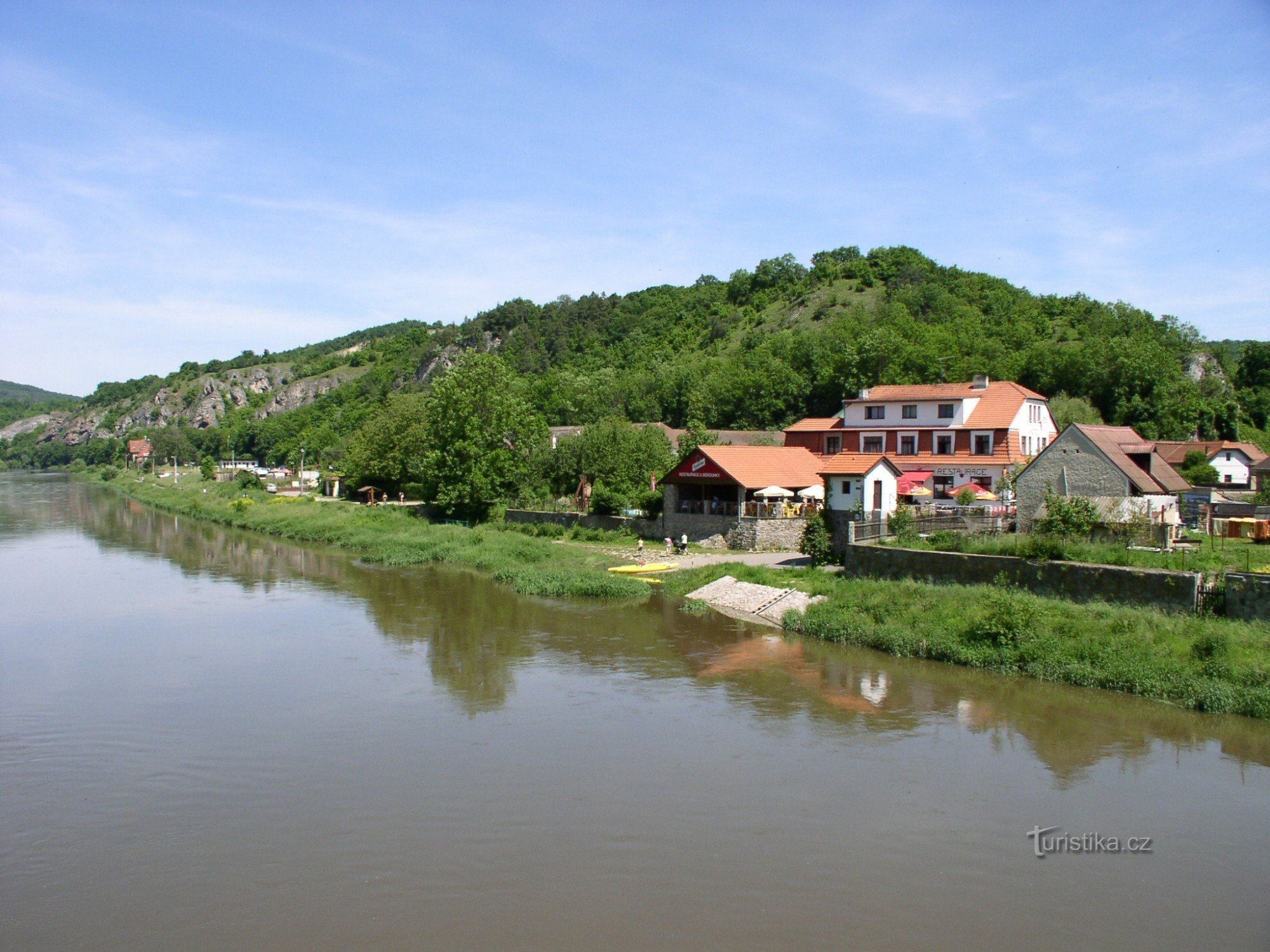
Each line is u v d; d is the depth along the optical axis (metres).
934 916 15.55
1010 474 57.34
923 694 27.50
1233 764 22.00
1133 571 31.06
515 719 25.59
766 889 16.36
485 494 75.75
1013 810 19.55
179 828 19.00
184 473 181.50
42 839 18.61
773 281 198.00
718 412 120.94
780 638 35.25
